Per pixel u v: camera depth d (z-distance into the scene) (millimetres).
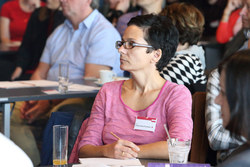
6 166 1811
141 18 3258
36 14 9562
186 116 3146
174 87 3262
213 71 3562
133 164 2811
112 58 7090
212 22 8266
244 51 1850
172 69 4074
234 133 1837
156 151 3012
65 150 2781
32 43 9664
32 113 6645
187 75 4090
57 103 6840
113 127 3301
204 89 4086
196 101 3637
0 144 1830
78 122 3602
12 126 6395
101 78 5719
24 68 9781
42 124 6734
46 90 5152
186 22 4340
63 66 5020
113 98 3400
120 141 2990
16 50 9828
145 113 3244
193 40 4406
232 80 1804
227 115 1902
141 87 3332
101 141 3391
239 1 7941
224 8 8133
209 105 3449
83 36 7203
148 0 8719
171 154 2619
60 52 7438
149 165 2414
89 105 6348
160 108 3219
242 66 1787
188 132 3082
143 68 3260
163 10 4531
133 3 8875
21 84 5695
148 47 3219
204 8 8391
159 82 3324
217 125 3377
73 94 4996
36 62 9664
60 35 7539
